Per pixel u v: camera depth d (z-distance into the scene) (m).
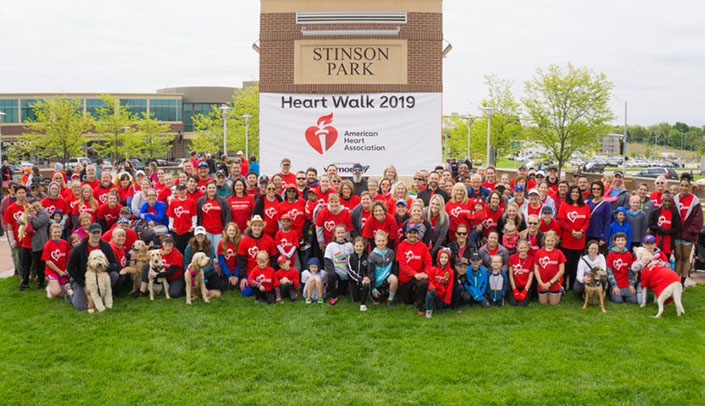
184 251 10.27
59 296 9.90
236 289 10.34
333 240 10.02
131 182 13.05
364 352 7.57
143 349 7.64
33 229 10.23
